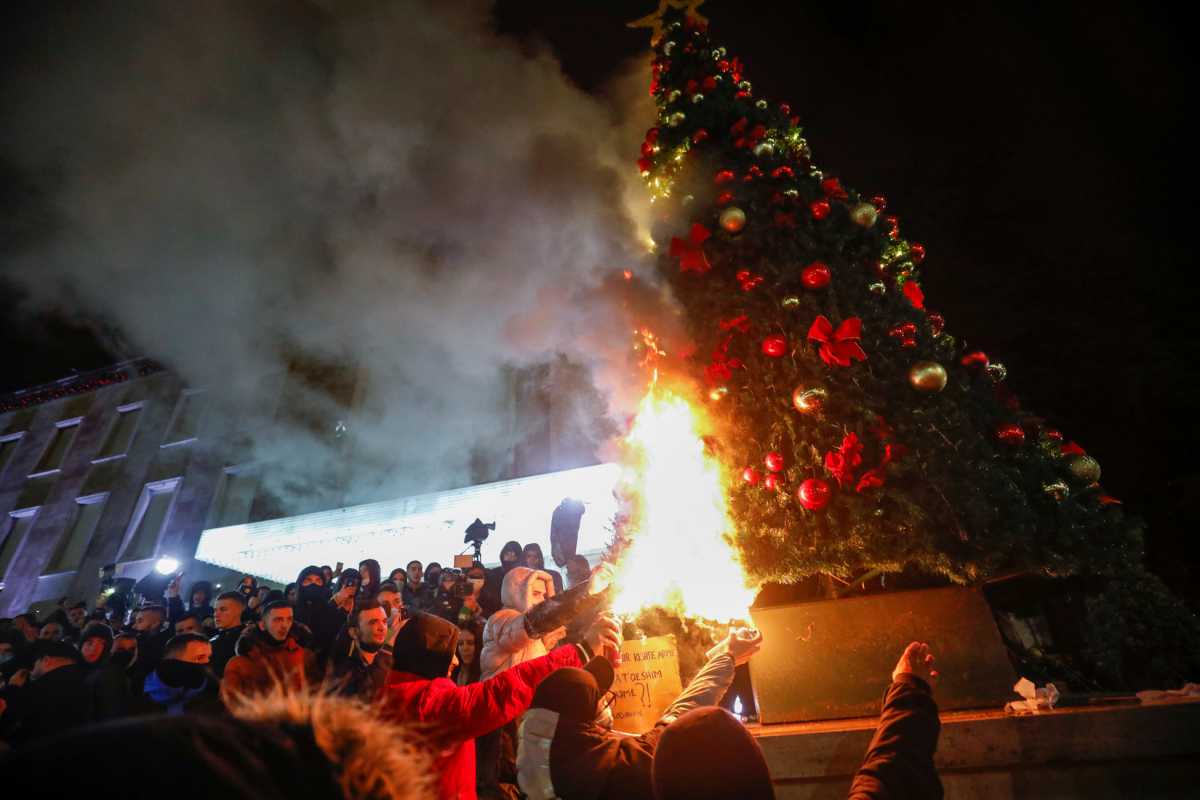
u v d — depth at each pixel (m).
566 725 1.87
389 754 0.72
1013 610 3.00
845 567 2.61
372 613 4.05
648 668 2.88
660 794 1.29
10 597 13.73
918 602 2.57
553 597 2.68
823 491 2.55
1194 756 2.03
